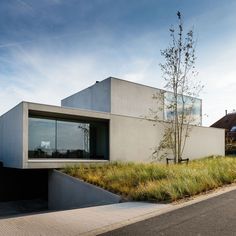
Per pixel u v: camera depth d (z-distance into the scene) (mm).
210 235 5434
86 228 6355
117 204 9258
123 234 5773
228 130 42875
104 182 12570
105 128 19719
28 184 18625
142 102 25688
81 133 19141
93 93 25547
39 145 17047
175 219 6680
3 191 17781
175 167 13531
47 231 6172
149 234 5672
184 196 9531
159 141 22156
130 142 20203
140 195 9914
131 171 13281
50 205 15742
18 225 6680
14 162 16406
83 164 16281
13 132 16938
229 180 12195
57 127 17984
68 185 14227
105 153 19469
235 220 6395
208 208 7652
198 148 26469
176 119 21438
